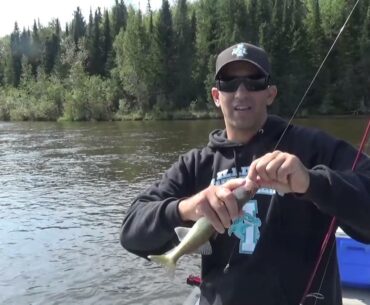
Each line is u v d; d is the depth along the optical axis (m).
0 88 78.25
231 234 2.29
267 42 56.38
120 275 9.15
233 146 2.45
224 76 2.44
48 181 17.88
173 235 2.18
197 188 2.52
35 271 9.41
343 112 55.16
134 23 64.75
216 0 65.25
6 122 56.59
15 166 21.36
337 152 2.30
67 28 89.62
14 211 13.70
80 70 65.88
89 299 8.25
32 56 89.81
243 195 1.88
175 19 66.31
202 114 56.19
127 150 25.75
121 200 14.73
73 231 11.76
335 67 56.00
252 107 2.42
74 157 23.70
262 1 62.72
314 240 2.22
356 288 4.70
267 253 2.22
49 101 61.47
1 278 9.12
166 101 59.94
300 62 55.69
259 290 2.21
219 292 2.29
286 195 2.22
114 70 63.75
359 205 1.93
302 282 2.19
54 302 8.19
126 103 59.69
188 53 62.06
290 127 2.46
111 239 11.14
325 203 1.91
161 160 21.92
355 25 55.97
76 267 9.55
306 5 65.88
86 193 15.78
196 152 2.60
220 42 60.78
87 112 57.22
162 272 9.23
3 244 10.92
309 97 54.88
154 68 61.09
